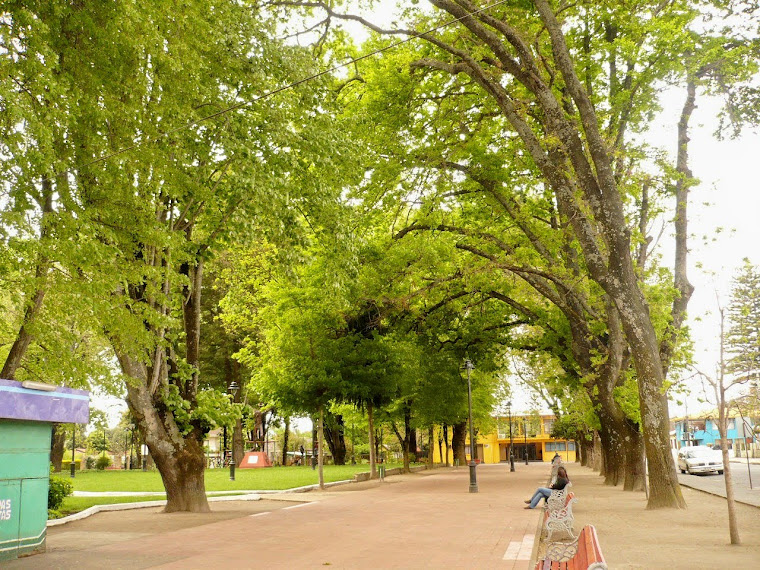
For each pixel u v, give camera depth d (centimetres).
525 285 2847
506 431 10394
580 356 2714
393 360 3145
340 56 2641
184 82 1523
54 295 1245
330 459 7588
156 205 1559
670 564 1001
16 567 1012
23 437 1166
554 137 2000
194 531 1405
